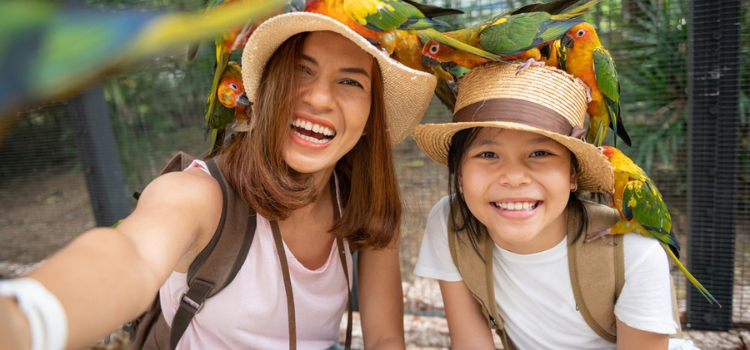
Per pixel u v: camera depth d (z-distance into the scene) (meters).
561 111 1.22
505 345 1.51
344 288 1.48
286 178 1.24
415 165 2.57
